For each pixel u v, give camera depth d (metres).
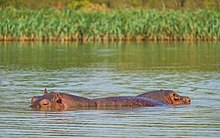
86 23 187.62
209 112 51.16
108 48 150.62
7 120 47.28
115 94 63.38
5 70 91.94
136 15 191.38
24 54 127.38
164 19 188.25
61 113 50.41
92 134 42.16
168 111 51.69
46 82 74.94
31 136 41.69
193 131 43.19
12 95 62.00
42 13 188.50
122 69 94.12
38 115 49.47
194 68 95.44
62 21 186.75
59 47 153.62
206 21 187.38
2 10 193.00
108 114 50.03
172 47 152.75
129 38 189.12
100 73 87.50
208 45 160.38
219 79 78.56
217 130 43.50
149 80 77.94
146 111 51.56
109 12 194.88
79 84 72.81
